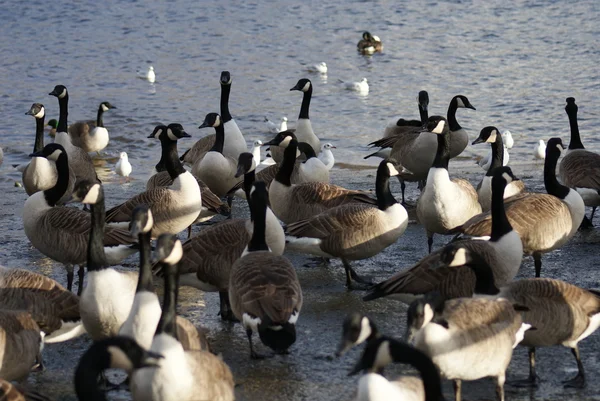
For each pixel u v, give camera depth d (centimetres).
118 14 5300
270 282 1185
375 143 2234
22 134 3105
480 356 1023
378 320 1365
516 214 1455
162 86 3803
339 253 1498
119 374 1218
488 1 5416
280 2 5600
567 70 3825
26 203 1489
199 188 1705
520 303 1122
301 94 3647
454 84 3697
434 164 1622
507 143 2669
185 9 5416
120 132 3131
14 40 4719
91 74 4028
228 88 2341
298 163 1977
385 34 4747
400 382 959
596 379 1158
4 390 889
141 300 1052
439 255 1184
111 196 2172
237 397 1109
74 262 1469
